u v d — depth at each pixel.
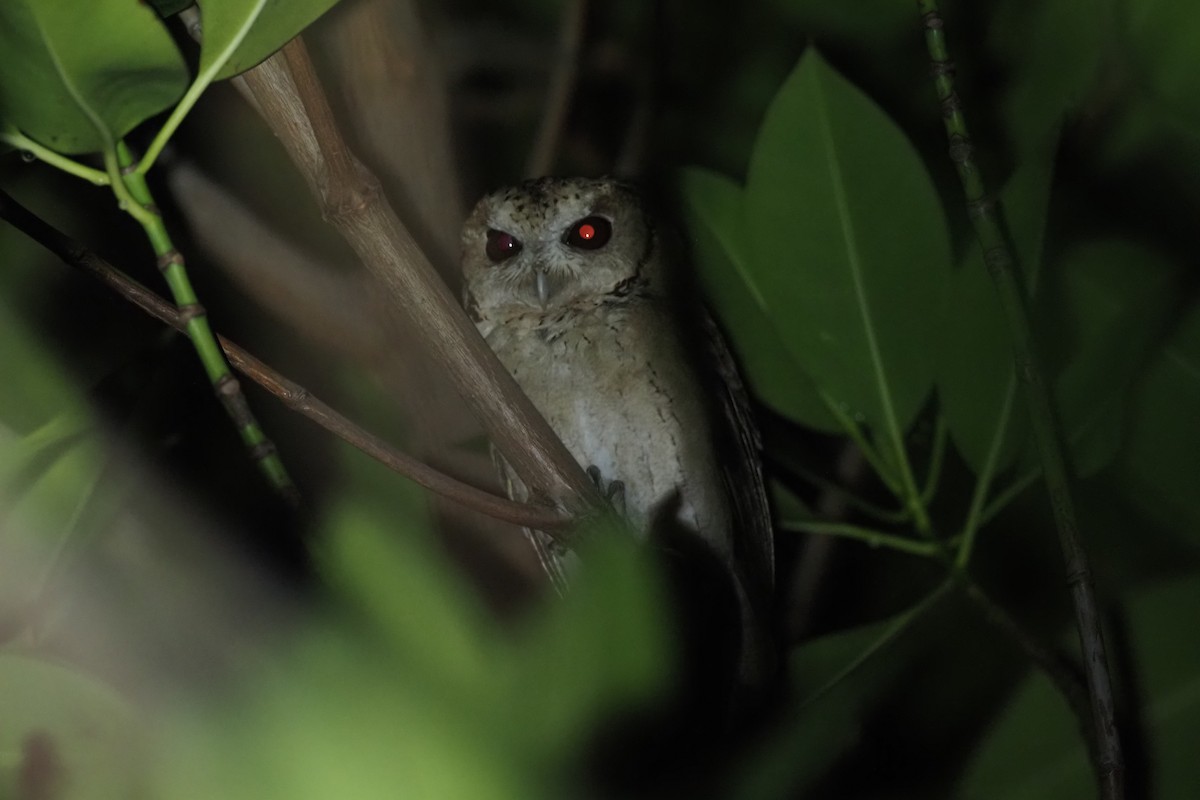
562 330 2.62
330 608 0.75
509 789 0.72
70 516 2.10
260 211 2.56
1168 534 2.49
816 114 2.45
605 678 0.73
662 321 2.62
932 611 2.46
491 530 2.49
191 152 2.55
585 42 2.65
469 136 2.69
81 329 2.48
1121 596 2.40
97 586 1.63
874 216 2.45
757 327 2.48
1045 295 2.47
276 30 1.49
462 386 2.08
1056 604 2.55
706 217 2.49
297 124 1.81
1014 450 2.45
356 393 2.52
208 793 0.76
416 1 2.48
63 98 1.47
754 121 2.66
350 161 1.83
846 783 1.54
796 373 2.48
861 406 2.46
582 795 0.73
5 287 2.47
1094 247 2.48
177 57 1.44
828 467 2.62
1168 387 2.45
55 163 1.55
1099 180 2.50
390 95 2.47
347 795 0.71
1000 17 2.59
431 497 2.45
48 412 2.20
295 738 0.72
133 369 2.48
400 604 0.74
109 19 1.40
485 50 2.70
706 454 2.61
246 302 2.53
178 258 1.66
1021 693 2.24
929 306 2.45
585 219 2.62
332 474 2.51
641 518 2.61
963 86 2.60
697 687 2.48
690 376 2.61
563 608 0.74
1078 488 2.49
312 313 2.50
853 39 2.63
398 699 0.72
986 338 2.45
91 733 1.03
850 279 2.45
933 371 2.45
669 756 0.99
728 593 2.61
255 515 2.48
